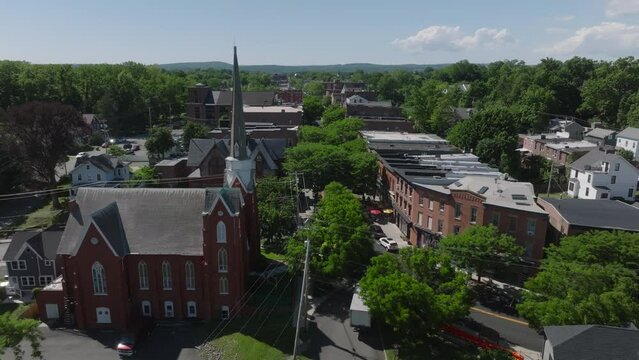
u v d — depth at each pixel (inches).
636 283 2004.2
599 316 1691.7
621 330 1529.3
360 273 2613.2
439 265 2237.9
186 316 2226.9
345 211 2519.7
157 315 2217.0
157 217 2212.1
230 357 1941.4
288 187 3380.9
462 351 1930.4
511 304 2330.2
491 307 2319.1
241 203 2224.4
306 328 2107.5
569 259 2183.8
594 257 2105.1
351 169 3804.1
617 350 1477.6
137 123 7509.8
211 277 2150.6
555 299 1812.3
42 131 3757.4
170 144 5068.9
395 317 1839.3
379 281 1914.4
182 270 2165.4
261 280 2501.2
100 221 2049.7
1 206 3752.5
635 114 5590.6
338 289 2517.2
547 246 2763.3
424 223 3061.0
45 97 6496.1
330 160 3762.3
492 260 2362.2
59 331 2113.7
